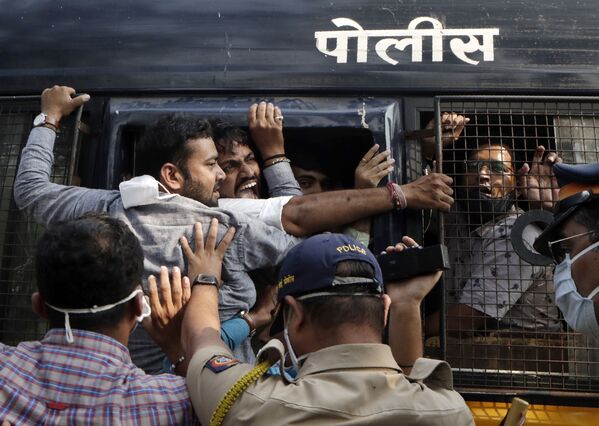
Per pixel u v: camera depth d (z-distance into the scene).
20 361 1.54
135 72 2.66
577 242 1.96
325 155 2.82
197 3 2.71
